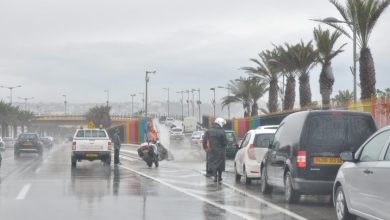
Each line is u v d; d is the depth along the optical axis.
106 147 28.77
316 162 12.52
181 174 22.84
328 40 34.31
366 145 9.72
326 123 12.69
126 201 13.78
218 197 14.71
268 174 15.00
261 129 18.52
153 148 27.95
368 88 28.03
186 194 15.38
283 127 14.39
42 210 12.16
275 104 48.00
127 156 42.31
